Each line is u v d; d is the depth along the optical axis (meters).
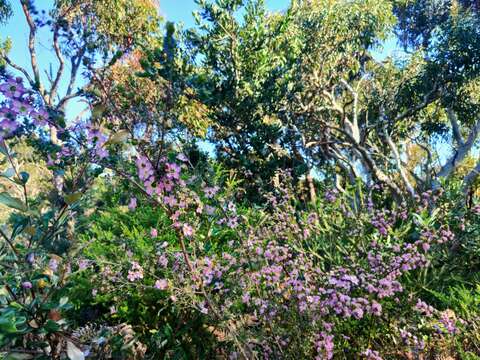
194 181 3.05
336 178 11.53
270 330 2.99
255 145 9.63
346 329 3.33
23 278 2.04
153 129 2.04
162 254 3.09
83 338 2.30
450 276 4.25
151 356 3.11
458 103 11.77
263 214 4.47
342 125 10.96
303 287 2.97
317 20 11.31
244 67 9.38
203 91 1.93
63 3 8.39
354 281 3.01
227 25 9.13
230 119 9.70
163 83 1.90
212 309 2.68
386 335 3.34
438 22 13.23
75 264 2.68
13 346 2.00
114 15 9.43
